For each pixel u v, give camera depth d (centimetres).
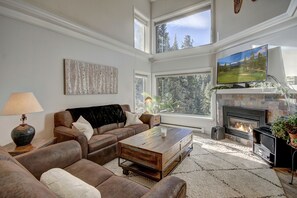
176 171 236
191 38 484
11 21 231
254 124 328
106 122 337
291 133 207
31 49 253
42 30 267
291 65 268
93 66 352
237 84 361
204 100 466
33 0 253
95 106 349
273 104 291
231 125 390
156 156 198
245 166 251
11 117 235
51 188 91
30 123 254
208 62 447
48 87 276
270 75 298
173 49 520
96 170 157
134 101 482
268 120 300
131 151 222
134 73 481
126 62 452
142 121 400
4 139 228
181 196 105
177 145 236
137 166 226
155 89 552
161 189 99
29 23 250
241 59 341
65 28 298
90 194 87
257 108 319
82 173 152
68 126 276
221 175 225
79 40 327
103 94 381
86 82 337
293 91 259
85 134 254
